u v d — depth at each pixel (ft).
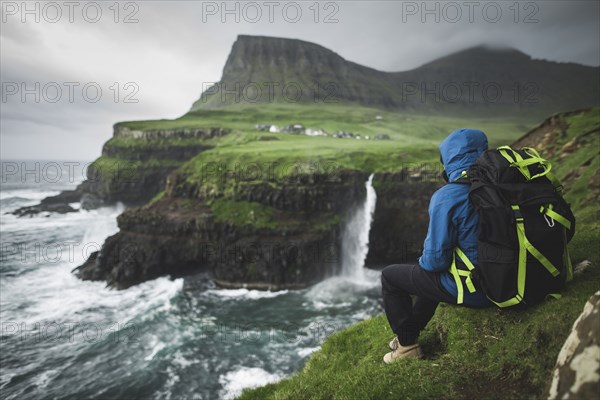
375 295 128.57
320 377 20.51
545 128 77.15
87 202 340.18
